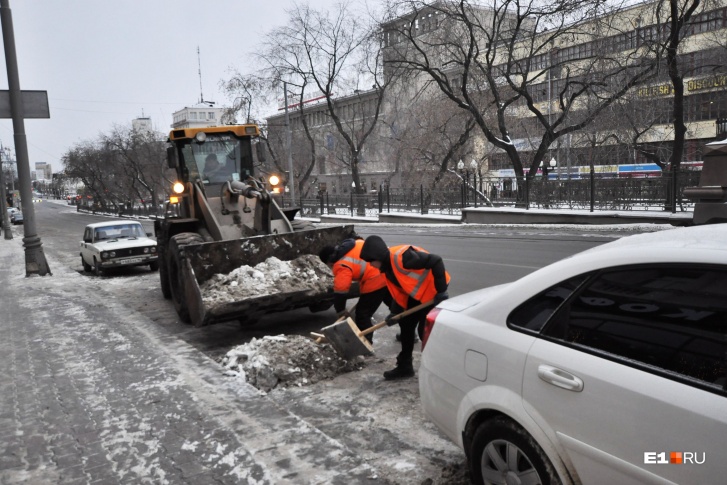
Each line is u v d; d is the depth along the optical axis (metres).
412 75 29.78
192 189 8.82
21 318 8.30
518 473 2.49
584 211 19.39
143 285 11.98
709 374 1.93
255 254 7.09
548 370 2.34
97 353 6.11
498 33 24.67
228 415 4.16
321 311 8.19
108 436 3.92
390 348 6.00
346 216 36.25
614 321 2.26
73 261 19.19
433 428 3.93
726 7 21.80
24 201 13.34
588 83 22.09
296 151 49.06
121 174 63.97
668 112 28.64
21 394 4.92
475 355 2.72
